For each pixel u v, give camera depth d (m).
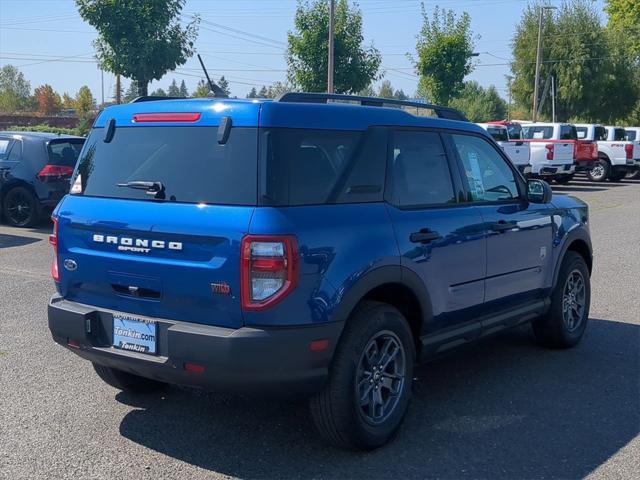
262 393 3.95
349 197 4.28
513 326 5.77
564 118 43.97
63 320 4.45
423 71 29.69
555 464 4.21
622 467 4.18
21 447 4.42
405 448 4.43
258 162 3.92
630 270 10.16
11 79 109.81
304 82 27.73
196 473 4.09
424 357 4.84
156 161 4.25
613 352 6.42
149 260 4.11
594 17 42.75
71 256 4.50
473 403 5.18
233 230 3.84
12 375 5.67
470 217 5.11
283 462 4.23
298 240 3.86
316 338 3.93
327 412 4.14
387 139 4.62
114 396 5.27
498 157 5.71
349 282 4.07
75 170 4.71
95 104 70.00
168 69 21.12
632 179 29.58
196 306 3.99
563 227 6.28
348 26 27.41
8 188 13.41
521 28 44.44
